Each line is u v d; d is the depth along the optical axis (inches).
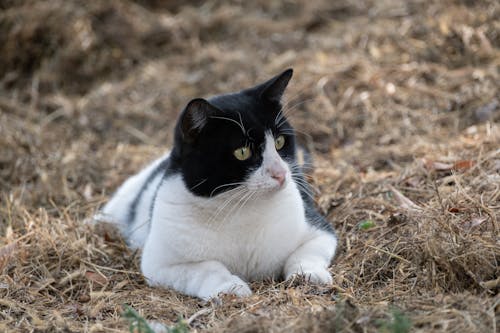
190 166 186.5
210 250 192.7
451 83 314.3
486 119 285.9
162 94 360.2
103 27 407.5
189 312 177.0
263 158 185.2
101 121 348.5
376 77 327.6
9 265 212.1
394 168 265.6
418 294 171.9
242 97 193.9
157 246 197.3
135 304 185.2
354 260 199.0
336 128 310.5
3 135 315.9
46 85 387.5
